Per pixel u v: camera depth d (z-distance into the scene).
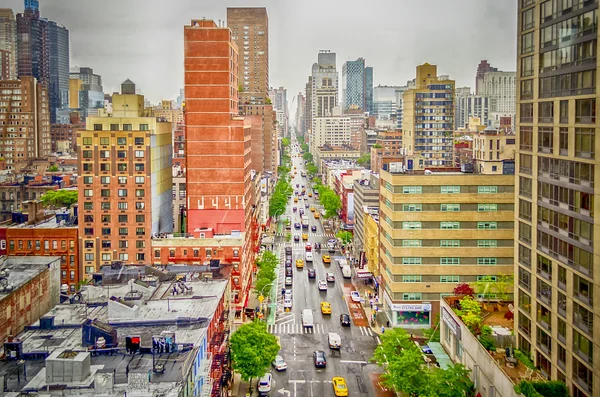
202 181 146.00
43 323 77.31
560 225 71.12
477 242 122.56
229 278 110.31
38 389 57.84
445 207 122.06
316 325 128.75
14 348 66.56
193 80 144.62
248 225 158.88
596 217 62.72
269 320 132.25
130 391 56.97
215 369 79.06
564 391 67.06
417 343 114.50
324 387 96.31
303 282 165.12
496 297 110.44
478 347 84.00
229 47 144.50
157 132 145.75
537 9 77.69
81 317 81.44
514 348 83.81
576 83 67.88
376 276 152.12
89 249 139.00
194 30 144.00
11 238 138.50
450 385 81.81
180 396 57.19
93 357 65.50
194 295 93.38
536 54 78.12
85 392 56.81
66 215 149.88
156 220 144.75
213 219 146.50
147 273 106.81
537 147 77.81
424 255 122.81
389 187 127.56
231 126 145.00
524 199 81.88
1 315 82.31
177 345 67.69
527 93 81.25
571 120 68.75
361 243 185.62
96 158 137.38
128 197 138.12
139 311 84.12
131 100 150.50
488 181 121.44
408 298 123.62
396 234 122.81
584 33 65.88
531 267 79.12
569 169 69.25
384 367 94.44
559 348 71.06
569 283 68.62
